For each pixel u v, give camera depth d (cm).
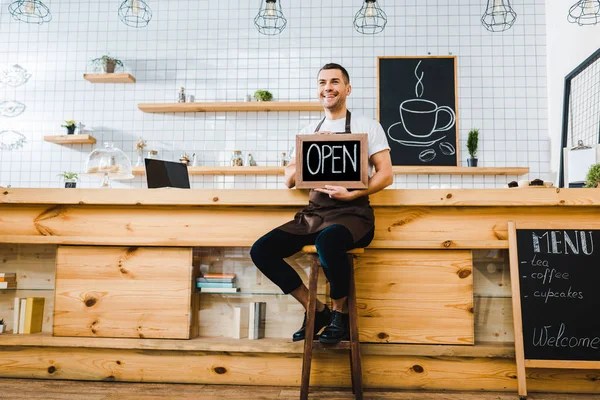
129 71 472
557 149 421
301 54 463
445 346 219
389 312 224
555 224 222
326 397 210
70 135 452
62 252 238
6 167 471
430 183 444
